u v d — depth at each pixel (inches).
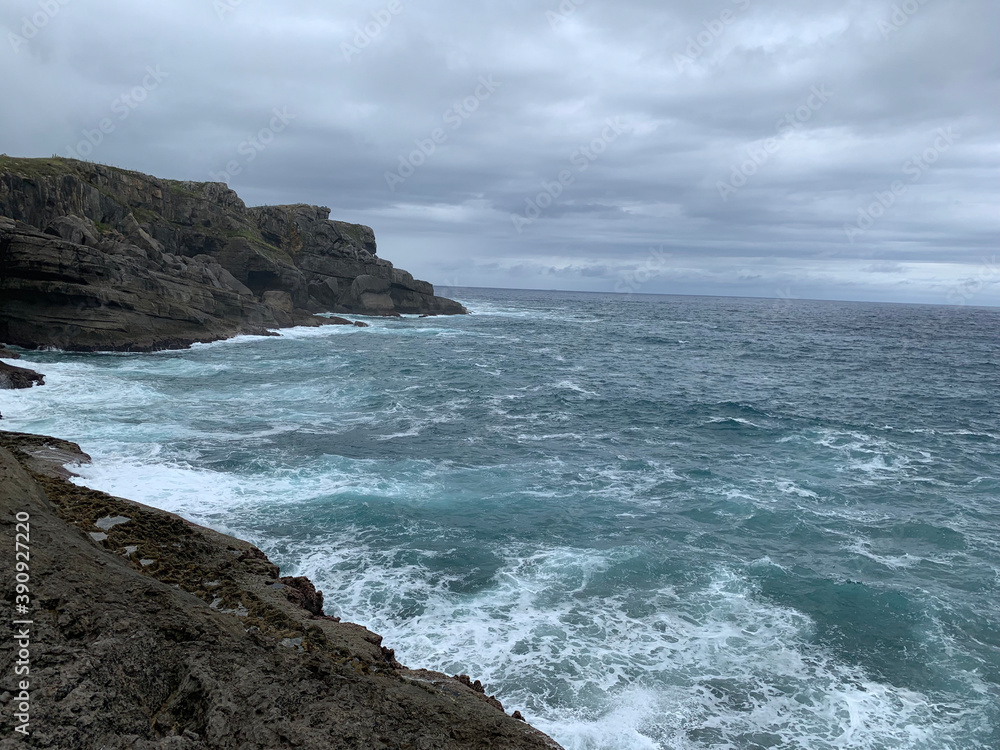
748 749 415.5
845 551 708.0
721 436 1217.4
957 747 425.7
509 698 443.5
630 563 653.9
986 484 959.0
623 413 1398.9
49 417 1069.8
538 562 649.0
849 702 464.8
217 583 454.0
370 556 641.0
